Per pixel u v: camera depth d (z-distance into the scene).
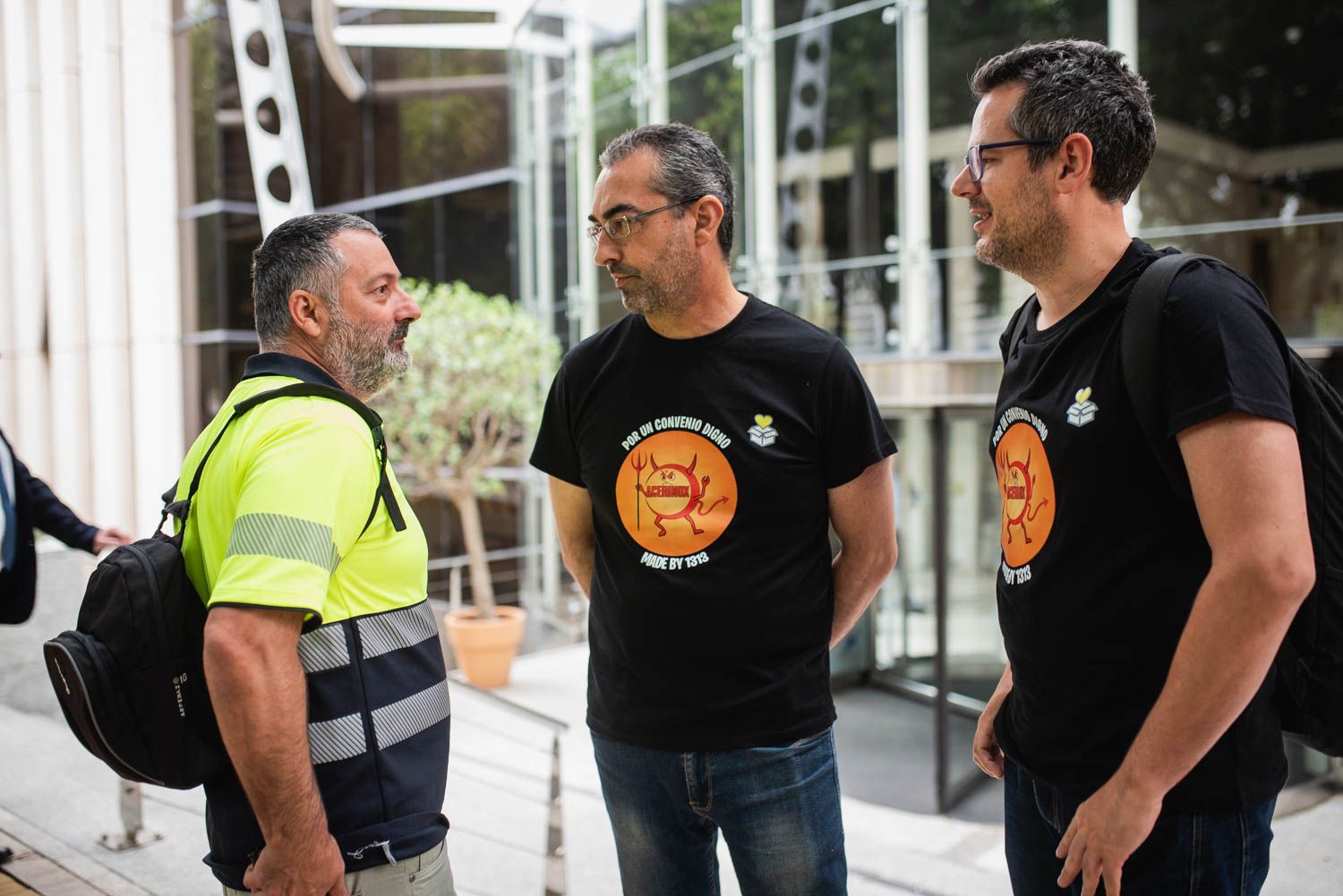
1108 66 1.42
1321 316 4.93
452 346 7.40
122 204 11.66
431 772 1.64
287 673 1.39
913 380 5.97
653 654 1.79
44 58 12.38
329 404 1.57
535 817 4.18
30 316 13.08
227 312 11.09
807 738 1.80
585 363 1.92
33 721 4.62
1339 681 1.29
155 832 3.24
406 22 11.16
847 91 7.05
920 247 6.62
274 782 1.37
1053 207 1.42
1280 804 4.10
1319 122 4.98
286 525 1.42
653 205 1.72
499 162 10.77
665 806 1.85
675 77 8.77
